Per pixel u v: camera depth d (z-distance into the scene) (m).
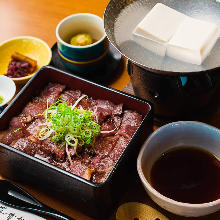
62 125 0.59
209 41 0.60
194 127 0.59
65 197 0.59
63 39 0.73
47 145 0.60
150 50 0.61
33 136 0.61
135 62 0.56
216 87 0.60
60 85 0.67
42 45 0.75
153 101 0.63
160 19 0.62
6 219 0.58
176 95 0.60
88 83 0.64
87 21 0.73
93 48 0.69
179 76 0.56
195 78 0.57
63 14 0.82
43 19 0.81
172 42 0.60
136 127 0.61
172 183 0.58
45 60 0.75
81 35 0.73
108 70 0.73
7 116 0.63
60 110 0.61
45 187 0.60
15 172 0.61
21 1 0.84
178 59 0.60
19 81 0.71
